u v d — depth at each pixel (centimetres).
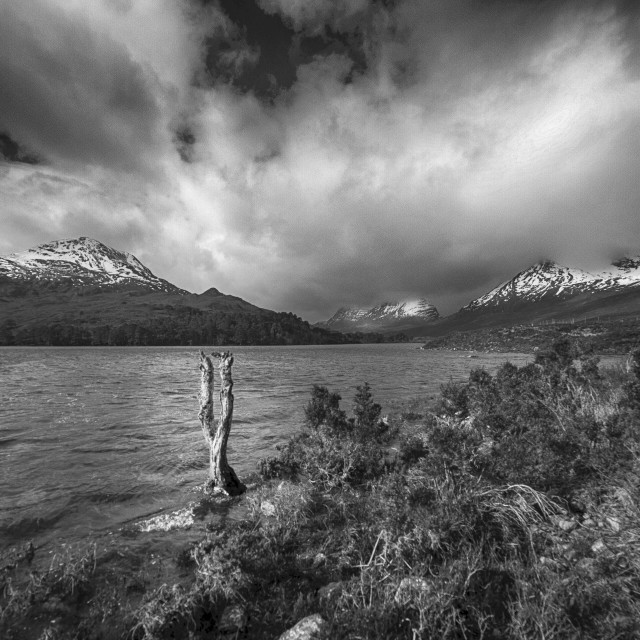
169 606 580
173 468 1406
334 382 4588
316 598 609
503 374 2103
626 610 484
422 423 1956
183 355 11731
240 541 764
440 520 711
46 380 4475
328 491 1080
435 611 514
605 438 1005
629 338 9750
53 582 686
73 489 1195
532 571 591
